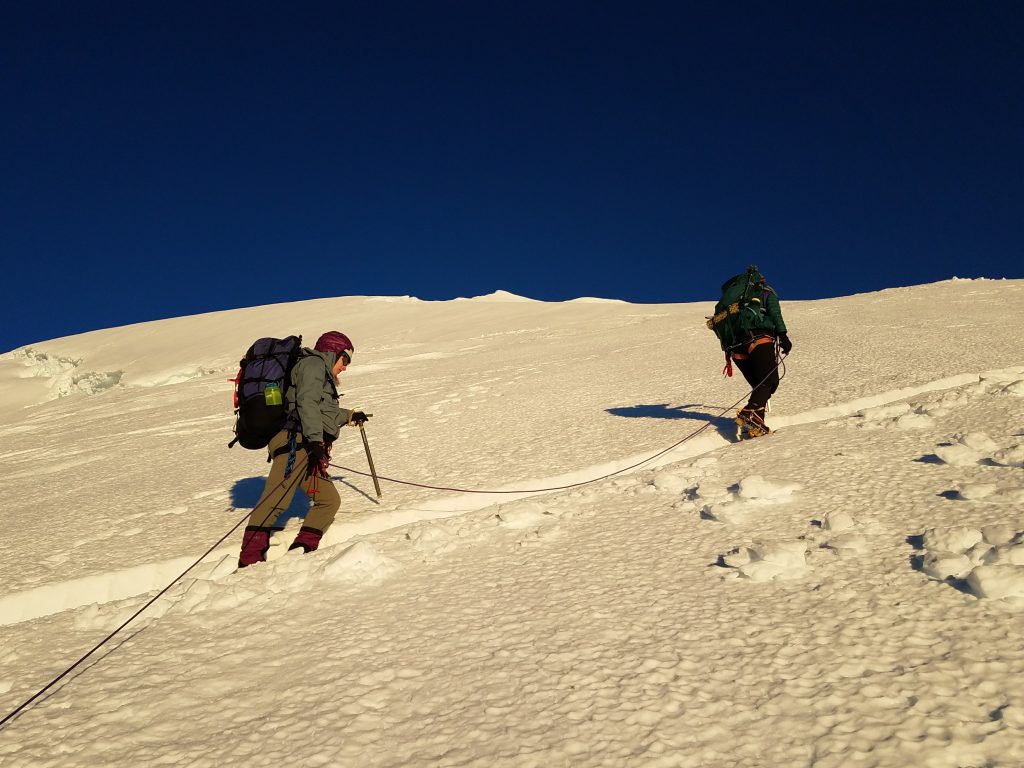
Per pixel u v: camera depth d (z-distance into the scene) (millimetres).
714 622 2684
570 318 27344
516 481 5223
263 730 2305
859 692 2129
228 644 3008
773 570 3004
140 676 2775
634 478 4895
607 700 2254
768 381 5738
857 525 3381
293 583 3607
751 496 3969
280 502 4215
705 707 2162
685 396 8031
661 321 21453
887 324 12602
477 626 2910
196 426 12227
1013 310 13562
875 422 5363
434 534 4109
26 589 3904
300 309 50812
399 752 2115
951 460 4129
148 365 44719
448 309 40219
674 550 3475
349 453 7105
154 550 4477
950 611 2520
